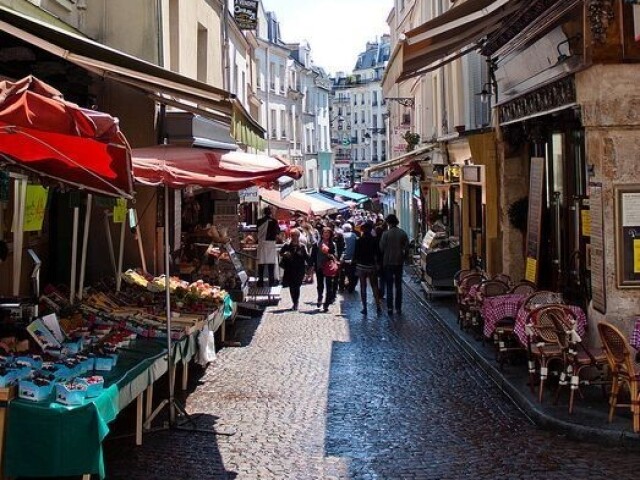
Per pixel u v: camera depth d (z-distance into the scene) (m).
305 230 25.78
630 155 8.40
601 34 8.34
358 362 11.44
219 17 20.84
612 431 7.19
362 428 7.94
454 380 10.08
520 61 11.55
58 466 5.44
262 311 17.28
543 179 11.55
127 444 7.45
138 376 6.91
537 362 9.28
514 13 10.33
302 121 51.81
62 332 7.25
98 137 4.83
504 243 13.72
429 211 24.25
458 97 20.11
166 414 8.50
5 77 8.79
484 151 14.03
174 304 10.02
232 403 9.02
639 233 8.41
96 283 11.00
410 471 6.59
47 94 4.76
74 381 5.74
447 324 14.14
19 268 7.92
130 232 12.53
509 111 12.96
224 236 15.76
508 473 6.45
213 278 14.09
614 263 8.42
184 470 6.70
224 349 12.59
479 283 12.58
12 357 6.09
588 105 8.64
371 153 105.75
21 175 6.96
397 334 13.95
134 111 12.47
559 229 11.80
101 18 12.72
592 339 8.78
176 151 10.59
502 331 9.89
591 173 8.72
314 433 7.79
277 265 21.78
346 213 43.44
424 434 7.68
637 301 8.41
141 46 12.66
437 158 19.83
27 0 9.45
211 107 8.54
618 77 8.37
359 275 16.58
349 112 109.88
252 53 33.09
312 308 17.97
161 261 12.88
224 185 10.48
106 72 8.38
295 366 11.17
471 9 8.88
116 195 6.55
